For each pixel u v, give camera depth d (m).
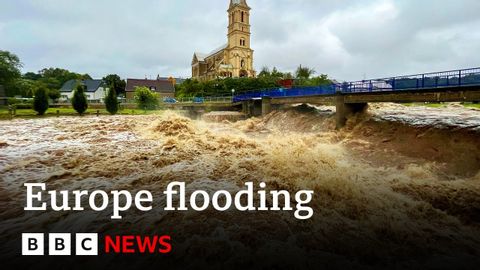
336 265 5.16
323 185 9.06
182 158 12.78
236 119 35.50
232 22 89.38
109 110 41.38
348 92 20.44
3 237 5.88
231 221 6.72
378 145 15.41
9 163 11.57
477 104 32.03
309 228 6.42
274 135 22.05
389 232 6.29
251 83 65.19
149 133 20.72
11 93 63.38
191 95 66.75
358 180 9.55
